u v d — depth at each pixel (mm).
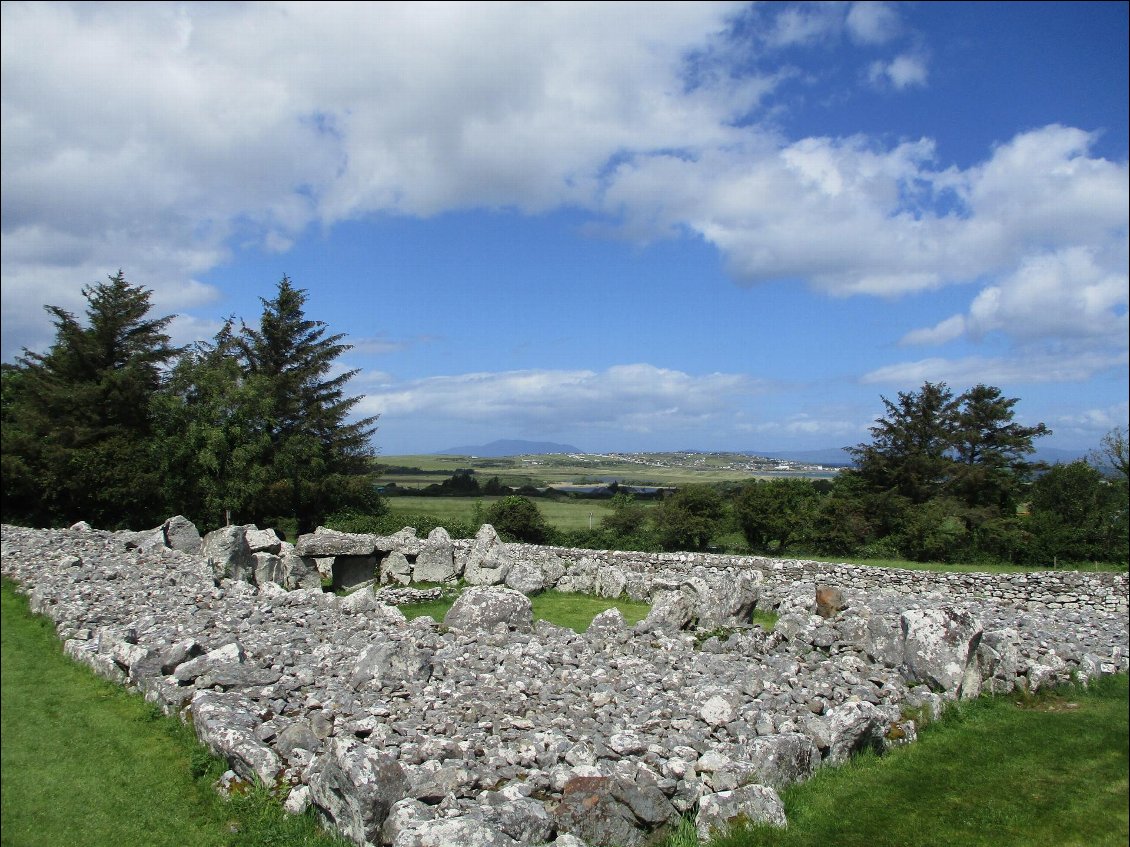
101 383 42406
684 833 7738
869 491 46531
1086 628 18500
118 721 10586
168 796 8633
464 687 10766
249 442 36219
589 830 7305
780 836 7930
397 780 7395
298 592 16984
